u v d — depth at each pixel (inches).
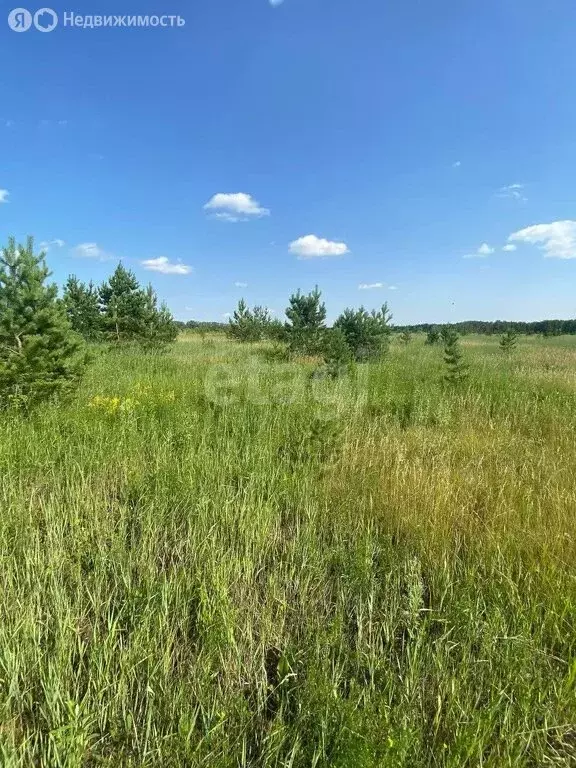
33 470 172.1
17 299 247.1
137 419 241.8
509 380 407.2
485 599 107.0
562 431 231.8
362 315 642.8
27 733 72.9
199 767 67.7
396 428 241.0
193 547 123.6
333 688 78.2
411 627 97.6
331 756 69.0
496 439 215.2
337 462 183.6
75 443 201.6
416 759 68.2
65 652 86.1
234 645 89.7
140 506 151.5
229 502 147.6
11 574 105.8
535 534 124.1
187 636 97.9
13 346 249.0
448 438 217.2
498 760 68.9
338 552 125.2
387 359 607.2
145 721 77.4
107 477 175.5
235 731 75.5
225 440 210.4
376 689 82.7
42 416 230.4
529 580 107.5
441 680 83.7
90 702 78.8
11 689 78.2
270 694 84.4
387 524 141.6
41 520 142.0
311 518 144.0
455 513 139.9
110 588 112.0
